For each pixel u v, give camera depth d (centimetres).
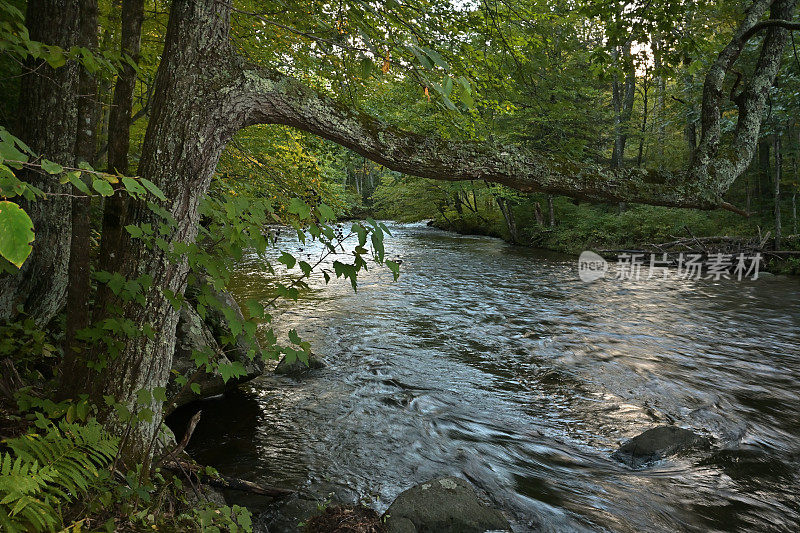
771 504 362
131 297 229
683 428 463
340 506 324
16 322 357
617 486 383
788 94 1240
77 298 245
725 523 339
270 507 327
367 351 698
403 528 298
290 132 686
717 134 282
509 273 1426
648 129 2750
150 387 251
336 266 221
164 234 236
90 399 241
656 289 1209
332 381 584
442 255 1805
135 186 151
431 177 267
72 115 380
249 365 562
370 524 301
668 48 489
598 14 510
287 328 790
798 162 1912
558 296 1116
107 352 243
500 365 659
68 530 175
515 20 510
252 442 431
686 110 1725
